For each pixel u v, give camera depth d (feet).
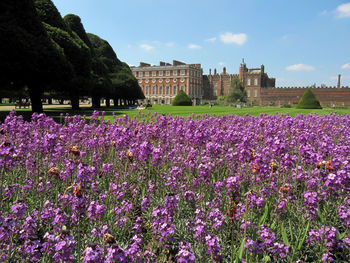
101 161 19.15
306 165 16.11
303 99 176.14
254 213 12.56
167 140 23.13
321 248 10.36
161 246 10.93
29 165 15.87
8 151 11.56
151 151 14.57
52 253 9.29
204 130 19.75
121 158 17.49
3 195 12.67
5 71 61.21
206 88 356.79
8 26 56.49
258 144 24.76
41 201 13.78
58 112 85.40
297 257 10.72
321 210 13.57
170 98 319.27
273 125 28.27
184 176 17.04
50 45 65.82
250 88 320.91
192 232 12.41
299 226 12.46
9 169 13.60
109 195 13.99
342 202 13.52
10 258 9.23
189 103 237.66
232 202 10.77
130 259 8.29
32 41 61.05
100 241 10.44
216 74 351.87
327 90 278.26
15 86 78.07
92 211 10.89
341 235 11.33
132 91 184.75
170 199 10.07
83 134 23.93
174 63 322.96
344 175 11.42
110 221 12.73
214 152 15.97
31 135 21.91
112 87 146.00
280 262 10.80
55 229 10.07
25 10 61.41
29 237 9.18
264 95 312.71
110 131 23.65
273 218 13.10
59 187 15.52
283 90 301.84
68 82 80.84
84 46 94.68
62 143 20.07
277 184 14.73
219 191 14.07
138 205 14.78
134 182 17.39
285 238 10.91
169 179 15.03
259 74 316.40
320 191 13.19
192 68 318.04
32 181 15.39
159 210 9.91
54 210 11.38
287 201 12.64
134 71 338.13
